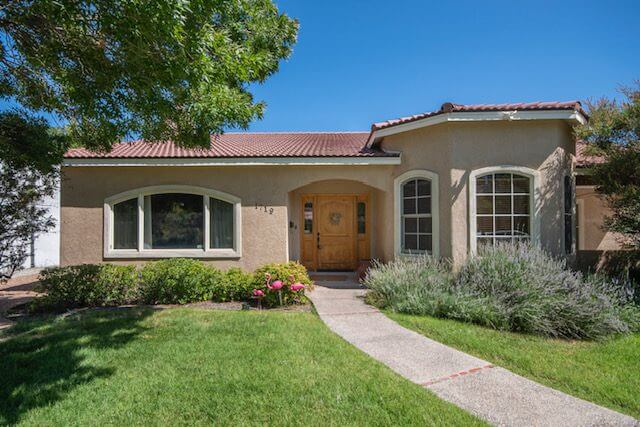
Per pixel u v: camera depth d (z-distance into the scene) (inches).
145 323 241.4
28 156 232.7
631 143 307.4
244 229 387.9
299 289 297.3
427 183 362.9
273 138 549.0
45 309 295.1
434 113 336.5
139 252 382.9
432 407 134.3
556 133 333.7
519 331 235.1
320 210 501.0
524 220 337.4
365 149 417.1
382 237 437.4
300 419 126.6
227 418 127.7
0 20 163.3
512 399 143.9
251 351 188.7
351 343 208.5
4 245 310.0
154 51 151.1
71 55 169.5
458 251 334.3
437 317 263.9
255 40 242.5
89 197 384.5
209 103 179.3
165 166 380.2
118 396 143.9
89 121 225.3
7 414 132.5
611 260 367.6
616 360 187.0
